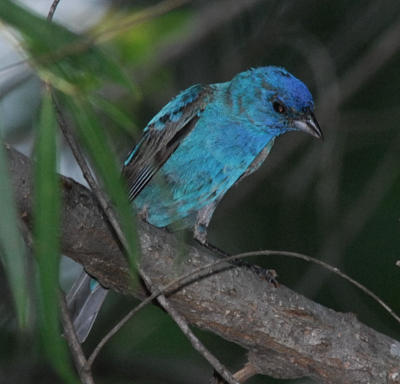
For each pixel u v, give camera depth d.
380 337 8.12
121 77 5.36
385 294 13.60
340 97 13.20
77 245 6.95
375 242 13.77
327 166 12.41
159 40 10.95
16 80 10.17
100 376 13.16
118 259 7.16
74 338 5.43
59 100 5.39
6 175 4.39
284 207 13.70
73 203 6.74
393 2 14.02
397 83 14.26
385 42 13.16
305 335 7.93
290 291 8.02
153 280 7.56
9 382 11.98
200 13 12.64
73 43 5.02
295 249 13.80
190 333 5.70
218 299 7.75
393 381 7.95
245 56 13.65
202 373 13.16
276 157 13.75
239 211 14.04
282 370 8.12
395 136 13.90
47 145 4.78
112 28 5.34
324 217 12.41
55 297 4.61
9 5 4.82
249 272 7.93
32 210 6.24
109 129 8.30
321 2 14.20
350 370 7.96
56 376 12.16
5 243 4.31
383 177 12.69
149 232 7.52
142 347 13.28
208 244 10.55
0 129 4.58
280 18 13.88
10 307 12.00
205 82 13.63
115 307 13.46
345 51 14.07
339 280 12.49
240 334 7.93
